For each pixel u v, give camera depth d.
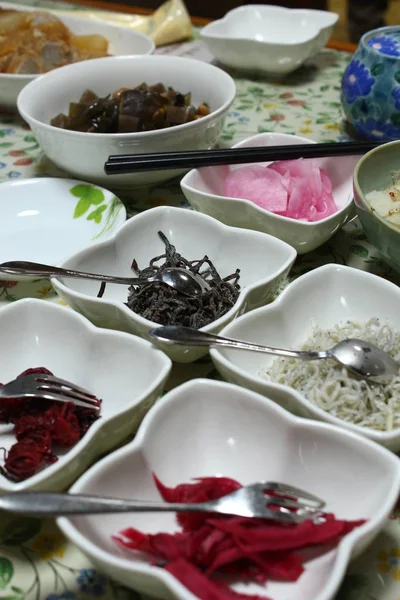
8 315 0.46
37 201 0.60
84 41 0.81
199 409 0.41
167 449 0.40
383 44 0.66
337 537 0.36
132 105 0.62
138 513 0.38
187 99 0.68
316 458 0.39
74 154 0.59
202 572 0.36
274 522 0.36
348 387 0.42
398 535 0.38
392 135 0.65
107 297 0.51
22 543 0.38
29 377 0.42
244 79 0.84
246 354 0.45
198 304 0.48
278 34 0.87
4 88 0.71
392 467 0.37
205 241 0.53
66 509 0.35
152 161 0.57
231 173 0.58
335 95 0.79
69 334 0.46
